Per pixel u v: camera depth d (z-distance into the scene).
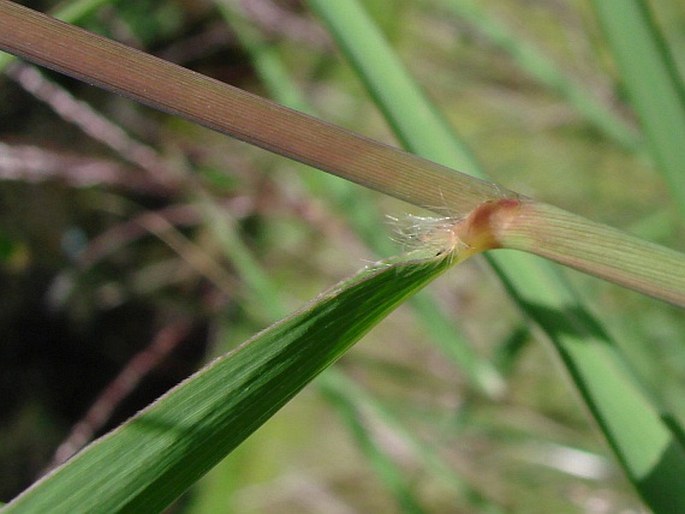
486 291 0.48
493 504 0.35
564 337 0.18
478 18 0.39
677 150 0.18
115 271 0.55
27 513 0.12
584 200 0.51
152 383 0.56
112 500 0.13
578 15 0.51
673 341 0.40
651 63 0.18
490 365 0.34
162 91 0.12
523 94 0.56
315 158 0.13
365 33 0.20
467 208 0.13
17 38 0.12
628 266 0.13
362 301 0.13
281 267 0.55
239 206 0.47
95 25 0.41
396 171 0.13
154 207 0.52
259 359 0.13
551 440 0.41
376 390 0.47
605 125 0.36
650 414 0.17
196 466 0.13
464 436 0.45
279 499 0.49
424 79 0.57
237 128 0.12
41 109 0.49
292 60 0.59
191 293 0.55
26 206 0.51
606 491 0.40
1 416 0.54
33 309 0.54
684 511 0.17
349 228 0.46
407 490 0.35
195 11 0.54
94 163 0.39
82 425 0.42
